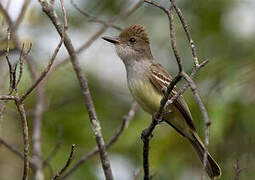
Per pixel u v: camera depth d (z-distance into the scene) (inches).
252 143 466.0
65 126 506.6
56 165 472.7
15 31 362.0
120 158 495.5
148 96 406.9
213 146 466.0
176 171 470.9
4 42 362.9
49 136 498.3
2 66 405.4
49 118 508.4
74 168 380.8
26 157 276.4
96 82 571.8
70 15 558.6
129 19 572.7
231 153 462.6
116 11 571.8
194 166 494.0
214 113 453.1
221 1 551.2
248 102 477.4
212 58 513.3
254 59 498.3
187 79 252.4
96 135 308.0
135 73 415.8
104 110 549.0
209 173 390.3
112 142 368.5
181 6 560.1
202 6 553.9
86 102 313.9
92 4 570.3
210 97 469.7
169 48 560.7
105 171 303.6
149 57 426.9
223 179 455.5
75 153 493.0
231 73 480.4
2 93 410.0
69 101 490.0
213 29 546.6
